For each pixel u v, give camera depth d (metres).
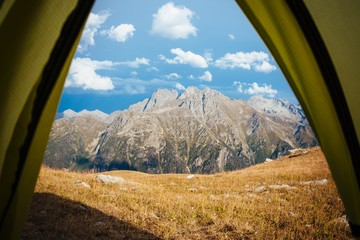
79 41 2.80
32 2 2.47
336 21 2.95
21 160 2.60
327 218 7.20
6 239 2.65
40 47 2.54
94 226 6.11
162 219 7.36
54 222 5.93
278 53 3.39
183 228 6.77
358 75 3.01
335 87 3.06
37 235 5.06
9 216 2.64
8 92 2.49
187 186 16.19
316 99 3.29
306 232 6.25
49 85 2.62
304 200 9.54
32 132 2.60
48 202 7.20
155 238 5.95
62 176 12.55
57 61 2.61
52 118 2.90
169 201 9.42
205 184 17.31
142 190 11.76
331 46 2.98
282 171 21.97
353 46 2.97
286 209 8.41
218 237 6.12
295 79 3.38
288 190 12.23
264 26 3.29
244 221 7.13
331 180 13.80
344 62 3.00
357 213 3.31
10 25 2.43
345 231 6.19
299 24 3.00
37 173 2.90
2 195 2.59
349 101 3.06
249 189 14.06
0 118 2.49
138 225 6.69
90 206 7.71
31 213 6.26
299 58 3.23
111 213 7.34
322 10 2.94
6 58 2.45
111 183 12.77
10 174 2.59
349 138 3.14
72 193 8.84
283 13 3.07
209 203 9.40
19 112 2.55
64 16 2.57
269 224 6.84
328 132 3.33
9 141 2.56
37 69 2.55
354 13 2.94
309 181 14.60
